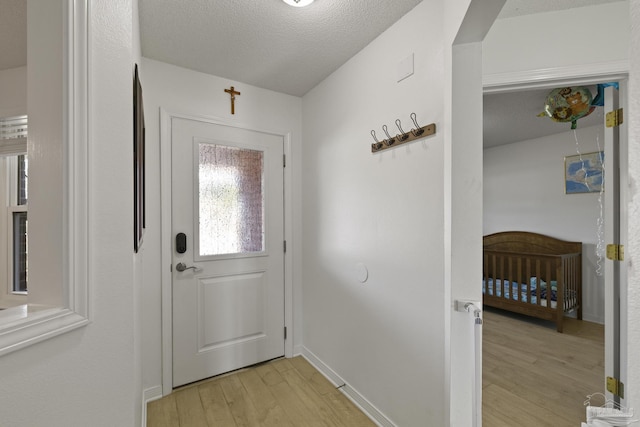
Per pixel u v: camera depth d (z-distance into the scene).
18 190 2.04
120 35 0.80
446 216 1.27
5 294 2.02
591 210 3.53
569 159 3.70
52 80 0.64
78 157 0.65
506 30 1.50
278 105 2.49
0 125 1.98
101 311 0.72
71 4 0.64
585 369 2.39
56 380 0.61
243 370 2.30
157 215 1.98
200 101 2.14
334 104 2.15
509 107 2.91
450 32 1.20
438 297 1.37
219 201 2.25
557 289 3.19
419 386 1.47
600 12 1.41
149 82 1.96
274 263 2.47
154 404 1.89
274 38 1.77
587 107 1.95
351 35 1.74
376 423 1.73
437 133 1.37
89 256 0.67
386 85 1.68
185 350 2.09
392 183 1.65
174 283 2.05
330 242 2.20
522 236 4.07
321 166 2.31
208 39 1.77
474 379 1.15
